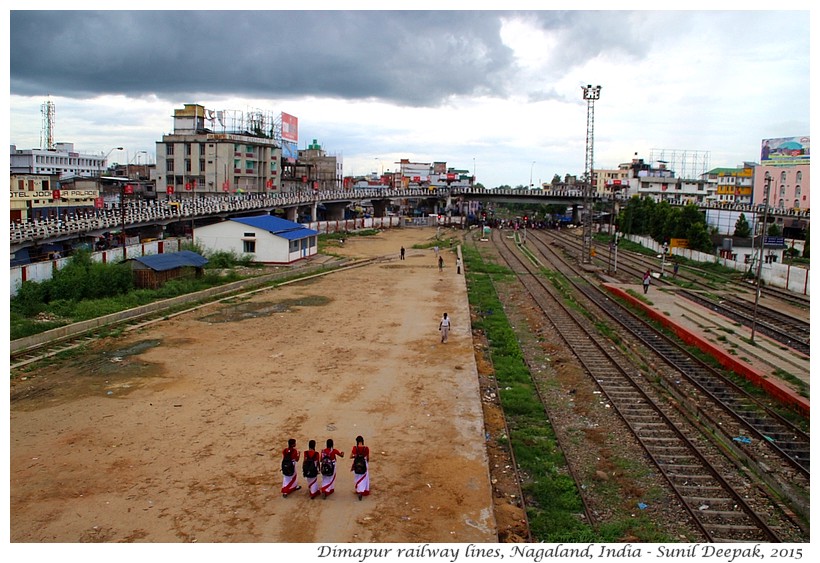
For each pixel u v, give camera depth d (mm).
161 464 15070
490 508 13141
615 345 29203
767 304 41125
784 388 20781
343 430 17406
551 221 136750
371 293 42375
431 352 26219
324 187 140875
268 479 14336
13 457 15430
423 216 142375
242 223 55969
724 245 63250
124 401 19625
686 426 18312
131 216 54156
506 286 49656
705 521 12914
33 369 22969
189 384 21453
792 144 118000
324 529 12203
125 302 35031
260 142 100375
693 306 38094
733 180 136750
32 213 59719
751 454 16141
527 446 16672
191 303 36719
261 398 20062
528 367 25047
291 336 28969
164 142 94812
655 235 79875
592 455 16297
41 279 36000
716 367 25172
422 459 15492
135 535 11906
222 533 12000
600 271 58281
